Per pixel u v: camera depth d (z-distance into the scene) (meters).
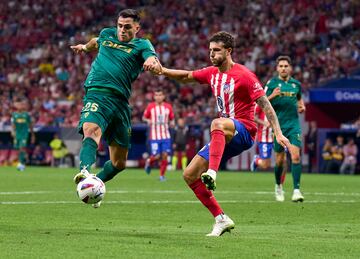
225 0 127.75
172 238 27.41
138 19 30.09
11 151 109.56
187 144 99.75
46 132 108.06
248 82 28.75
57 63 128.00
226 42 28.78
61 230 29.72
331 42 113.94
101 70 29.72
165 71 29.81
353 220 36.19
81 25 139.00
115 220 34.72
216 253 23.78
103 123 29.00
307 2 120.25
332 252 24.56
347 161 92.94
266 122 53.75
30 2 142.88
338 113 99.12
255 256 23.34
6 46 137.00
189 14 129.00
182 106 108.06
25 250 23.72
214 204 28.66
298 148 47.94
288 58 49.38
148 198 48.28
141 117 107.94
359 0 118.06
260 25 121.06
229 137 28.42
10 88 125.38
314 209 41.81
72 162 105.31
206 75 29.64
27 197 47.38
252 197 50.72
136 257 22.70
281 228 32.09
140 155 103.19
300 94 49.47
